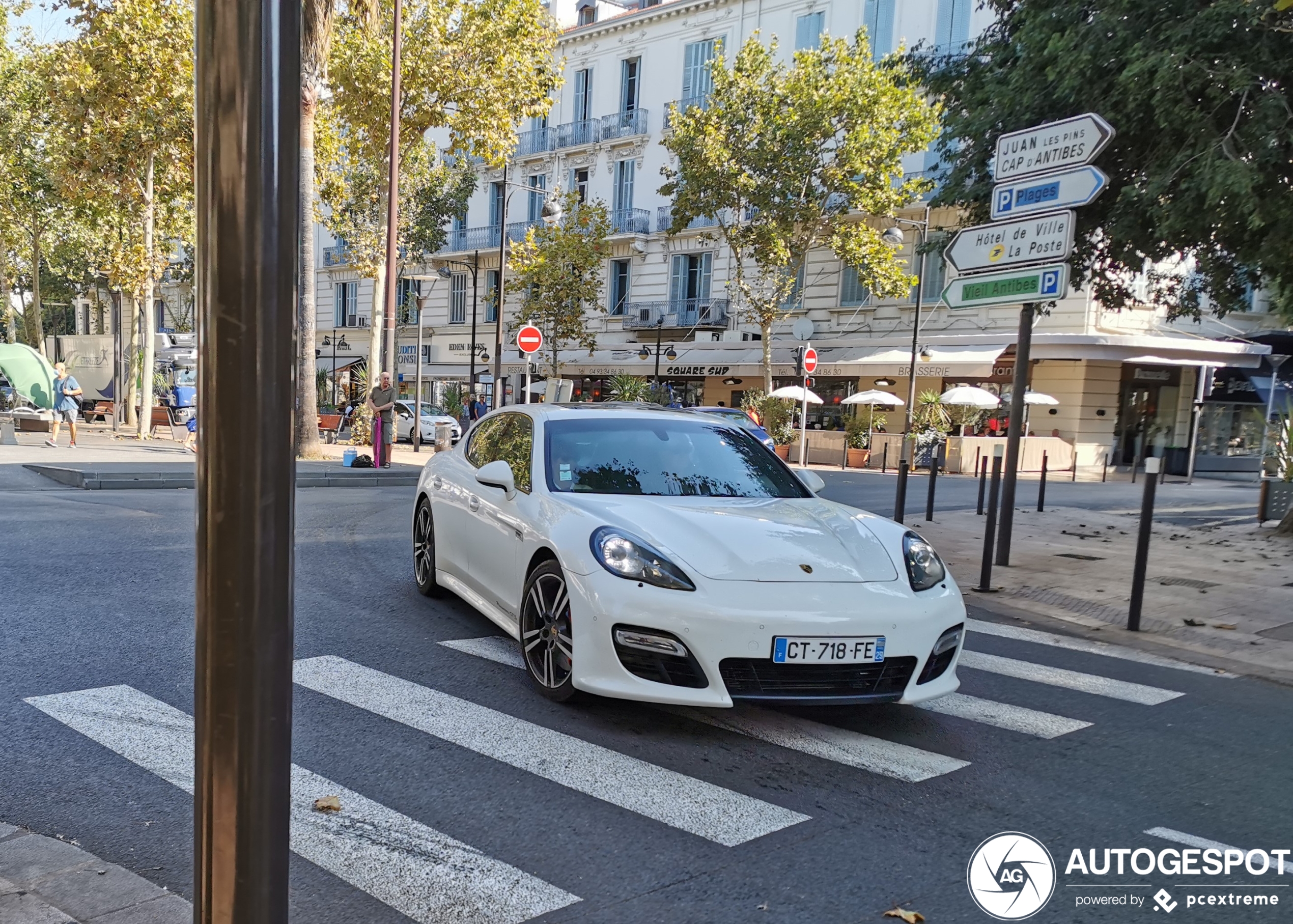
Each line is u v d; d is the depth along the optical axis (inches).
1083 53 350.6
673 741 155.9
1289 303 470.0
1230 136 332.8
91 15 747.4
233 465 54.1
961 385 1104.2
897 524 188.9
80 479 473.1
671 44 1386.6
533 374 1565.0
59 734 148.2
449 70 824.3
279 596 56.2
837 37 1190.9
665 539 161.6
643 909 103.3
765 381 1182.3
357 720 159.5
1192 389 1088.2
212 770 56.2
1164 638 250.2
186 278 1609.3
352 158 978.1
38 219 1275.8
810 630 148.3
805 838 122.4
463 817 124.8
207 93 52.6
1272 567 366.0
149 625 213.0
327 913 100.2
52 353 1581.0
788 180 1020.5
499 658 199.0
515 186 1610.5
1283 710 191.9
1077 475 954.1
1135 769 154.3
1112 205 408.5
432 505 246.2
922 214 1124.5
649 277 1435.8
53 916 94.9
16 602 227.9
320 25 642.8
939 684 161.2
